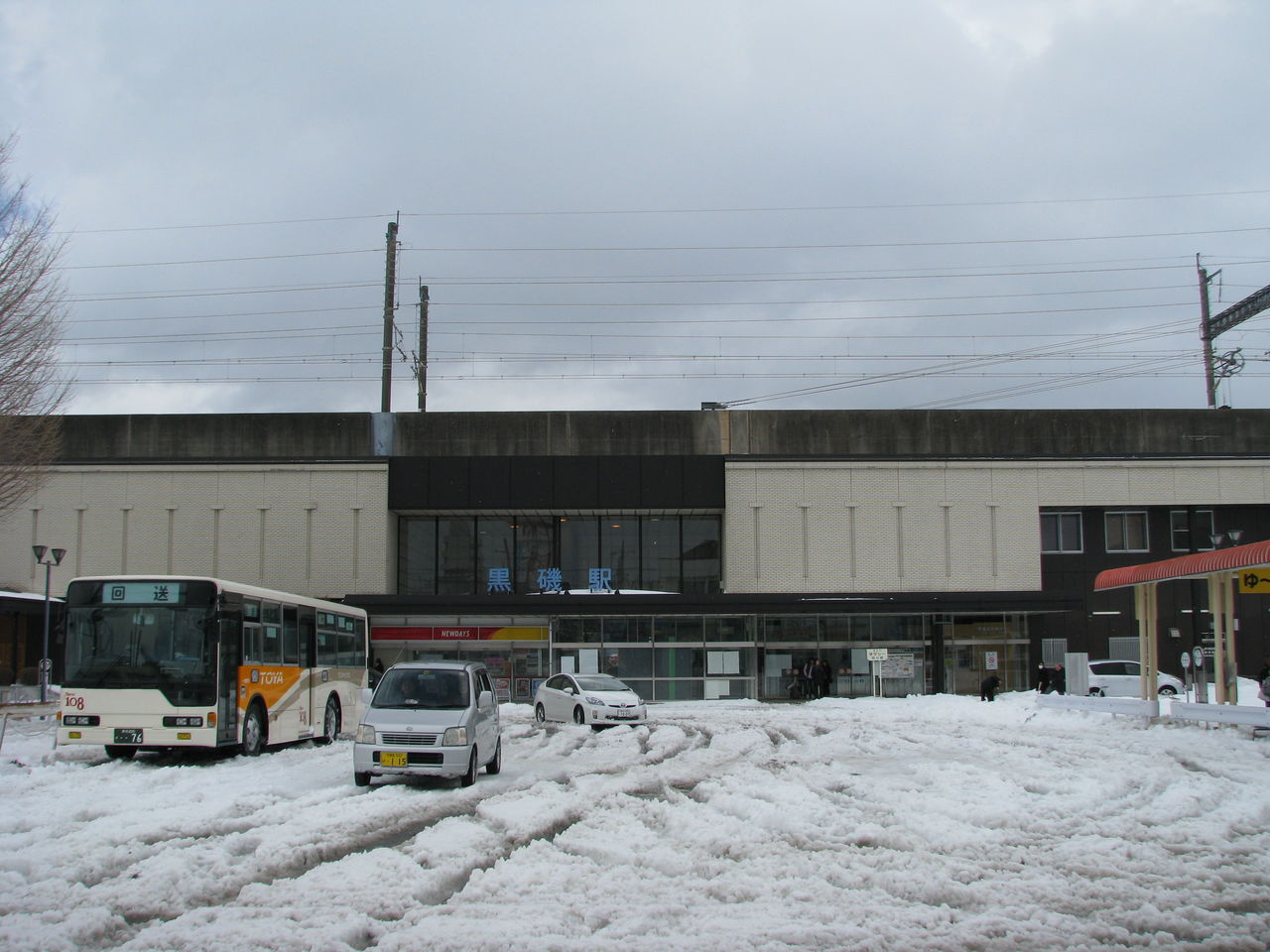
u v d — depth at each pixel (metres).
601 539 44.47
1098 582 30.64
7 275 26.09
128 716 18.12
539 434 44.19
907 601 40.44
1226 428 45.25
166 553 42.78
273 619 21.08
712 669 41.12
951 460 43.94
